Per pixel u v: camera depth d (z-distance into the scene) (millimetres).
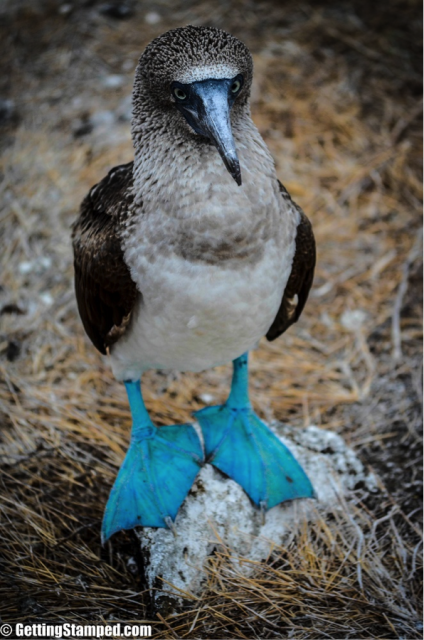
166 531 3846
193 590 3689
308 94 7023
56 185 6234
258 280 3316
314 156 6562
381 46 7426
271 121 6793
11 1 7836
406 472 4398
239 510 3959
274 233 3289
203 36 3189
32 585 3639
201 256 3197
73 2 7789
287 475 4074
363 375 5113
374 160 6508
